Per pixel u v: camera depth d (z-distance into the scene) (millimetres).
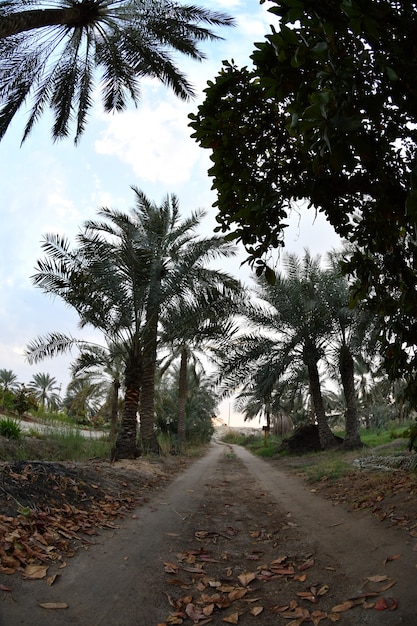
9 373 47625
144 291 12477
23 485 5402
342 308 17109
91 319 12250
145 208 15672
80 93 12898
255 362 18594
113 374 22438
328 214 3617
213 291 12930
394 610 2750
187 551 4523
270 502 7926
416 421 4402
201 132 3279
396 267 3686
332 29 1930
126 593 3270
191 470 14844
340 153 2012
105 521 5281
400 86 2139
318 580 3604
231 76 3117
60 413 30078
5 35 8430
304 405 41156
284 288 18312
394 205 3027
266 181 3354
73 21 10461
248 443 51438
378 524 4898
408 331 3719
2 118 11852
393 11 2012
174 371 37156
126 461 12031
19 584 3068
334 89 1970
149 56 12133
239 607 3180
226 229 3531
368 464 10227
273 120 3260
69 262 11836
